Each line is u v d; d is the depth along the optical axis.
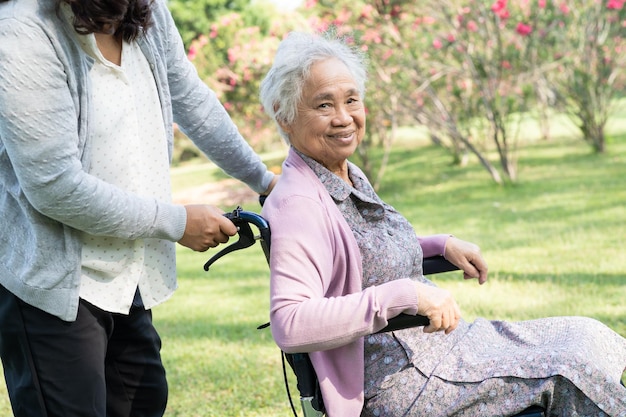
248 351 4.08
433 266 2.34
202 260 7.21
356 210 2.08
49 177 1.76
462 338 2.07
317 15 10.68
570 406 1.83
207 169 16.53
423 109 10.37
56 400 1.96
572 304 4.36
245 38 11.74
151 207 1.91
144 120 2.02
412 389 1.97
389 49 10.00
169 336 4.48
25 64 1.72
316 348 1.83
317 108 2.03
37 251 1.88
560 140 12.80
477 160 11.73
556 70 11.09
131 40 1.96
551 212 7.48
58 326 1.94
